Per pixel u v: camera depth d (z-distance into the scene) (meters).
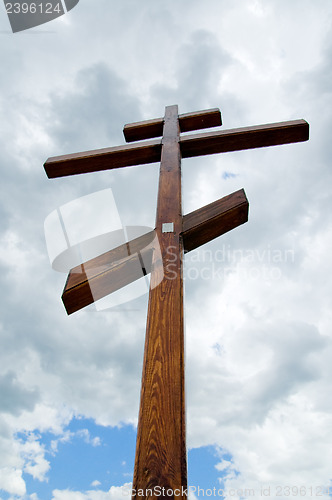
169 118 3.94
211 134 3.44
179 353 1.81
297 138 3.43
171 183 2.87
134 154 3.48
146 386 1.71
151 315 1.98
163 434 1.55
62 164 3.54
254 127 3.44
